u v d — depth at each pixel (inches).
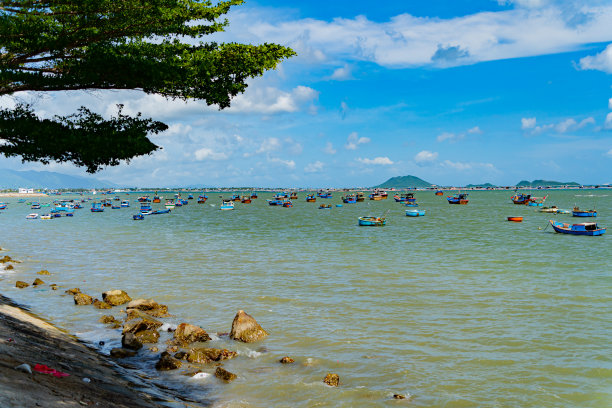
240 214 4557.1
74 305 845.8
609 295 937.5
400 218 3789.4
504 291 979.9
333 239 2160.4
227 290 994.7
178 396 464.4
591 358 590.6
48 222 3511.3
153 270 1256.8
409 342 655.1
